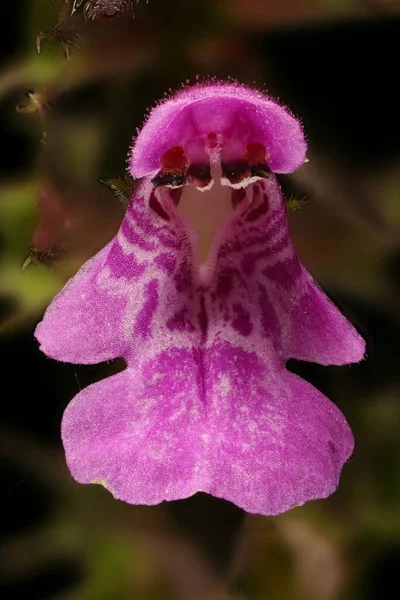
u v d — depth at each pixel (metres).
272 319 0.06
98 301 0.06
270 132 0.06
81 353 0.06
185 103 0.06
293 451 0.06
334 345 0.06
